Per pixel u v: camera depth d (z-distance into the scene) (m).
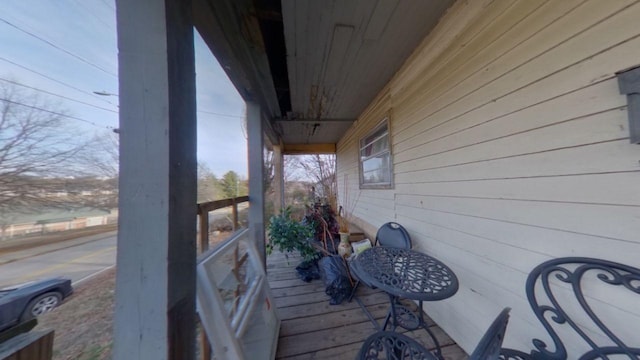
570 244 0.94
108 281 3.24
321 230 3.97
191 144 0.87
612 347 0.81
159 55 0.73
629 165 0.77
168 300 0.70
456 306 1.65
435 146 1.84
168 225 0.71
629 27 0.75
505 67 1.22
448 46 1.64
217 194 7.89
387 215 2.84
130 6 0.73
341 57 2.10
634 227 0.76
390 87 2.61
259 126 2.61
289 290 2.57
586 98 0.88
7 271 3.37
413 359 0.99
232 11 1.48
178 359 0.74
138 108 0.72
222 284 1.18
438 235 1.83
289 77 2.46
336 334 1.79
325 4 1.47
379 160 3.07
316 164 8.48
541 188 1.06
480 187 1.41
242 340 1.29
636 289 0.75
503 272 1.27
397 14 1.60
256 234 2.57
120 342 0.69
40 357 0.59
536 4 1.06
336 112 3.70
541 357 1.01
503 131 1.24
